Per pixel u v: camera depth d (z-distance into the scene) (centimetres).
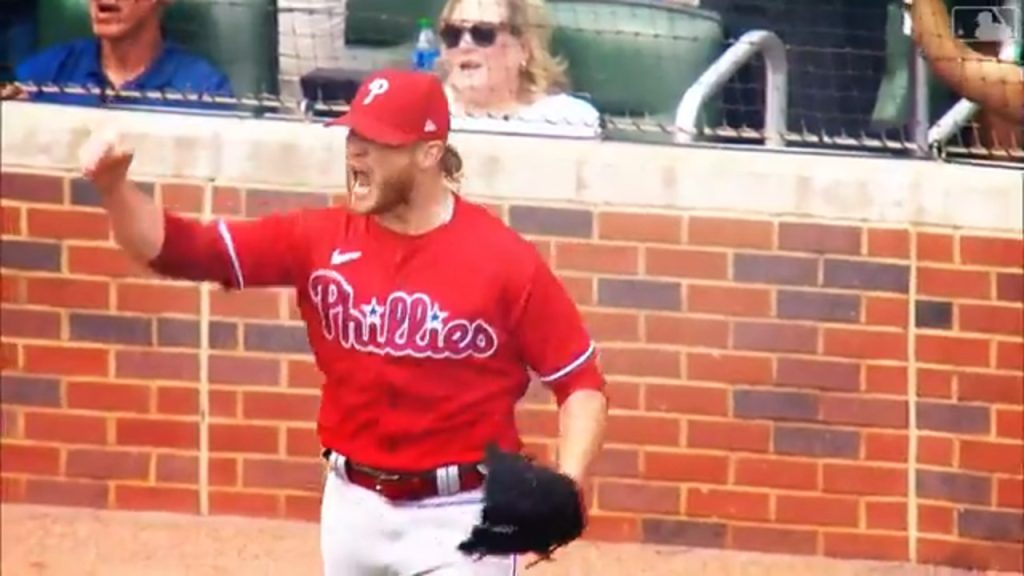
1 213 2442
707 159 2381
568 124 2423
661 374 2398
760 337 2392
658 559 2375
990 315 2384
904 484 2402
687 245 2386
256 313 2431
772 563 2384
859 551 2411
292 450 2441
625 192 2381
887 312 2388
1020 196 2366
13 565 2277
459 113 2428
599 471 2409
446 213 1516
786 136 2438
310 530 2428
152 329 2441
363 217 1520
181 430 2448
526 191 2383
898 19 2448
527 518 1427
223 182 2417
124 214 1484
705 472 2406
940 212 2372
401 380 1507
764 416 2400
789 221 2381
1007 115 2353
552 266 2392
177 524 2431
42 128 2428
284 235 1532
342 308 1509
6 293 2452
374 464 1535
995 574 2388
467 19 2419
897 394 2395
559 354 1523
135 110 2442
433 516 1541
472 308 1492
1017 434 2391
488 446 1476
